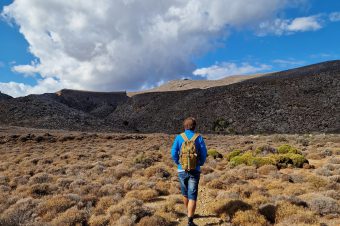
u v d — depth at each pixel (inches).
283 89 5812.0
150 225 294.4
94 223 307.1
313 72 6717.5
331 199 339.3
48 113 5241.1
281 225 287.9
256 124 5039.4
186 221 315.9
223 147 1343.5
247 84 6363.2
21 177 582.6
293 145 1328.7
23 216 320.5
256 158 703.1
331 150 945.5
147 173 604.7
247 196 408.8
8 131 2957.7
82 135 2283.5
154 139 2063.2
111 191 432.5
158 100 7652.6
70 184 486.3
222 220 312.3
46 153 1193.4
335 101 5162.4
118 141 1989.4
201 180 524.7
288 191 419.8
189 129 298.2
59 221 308.2
